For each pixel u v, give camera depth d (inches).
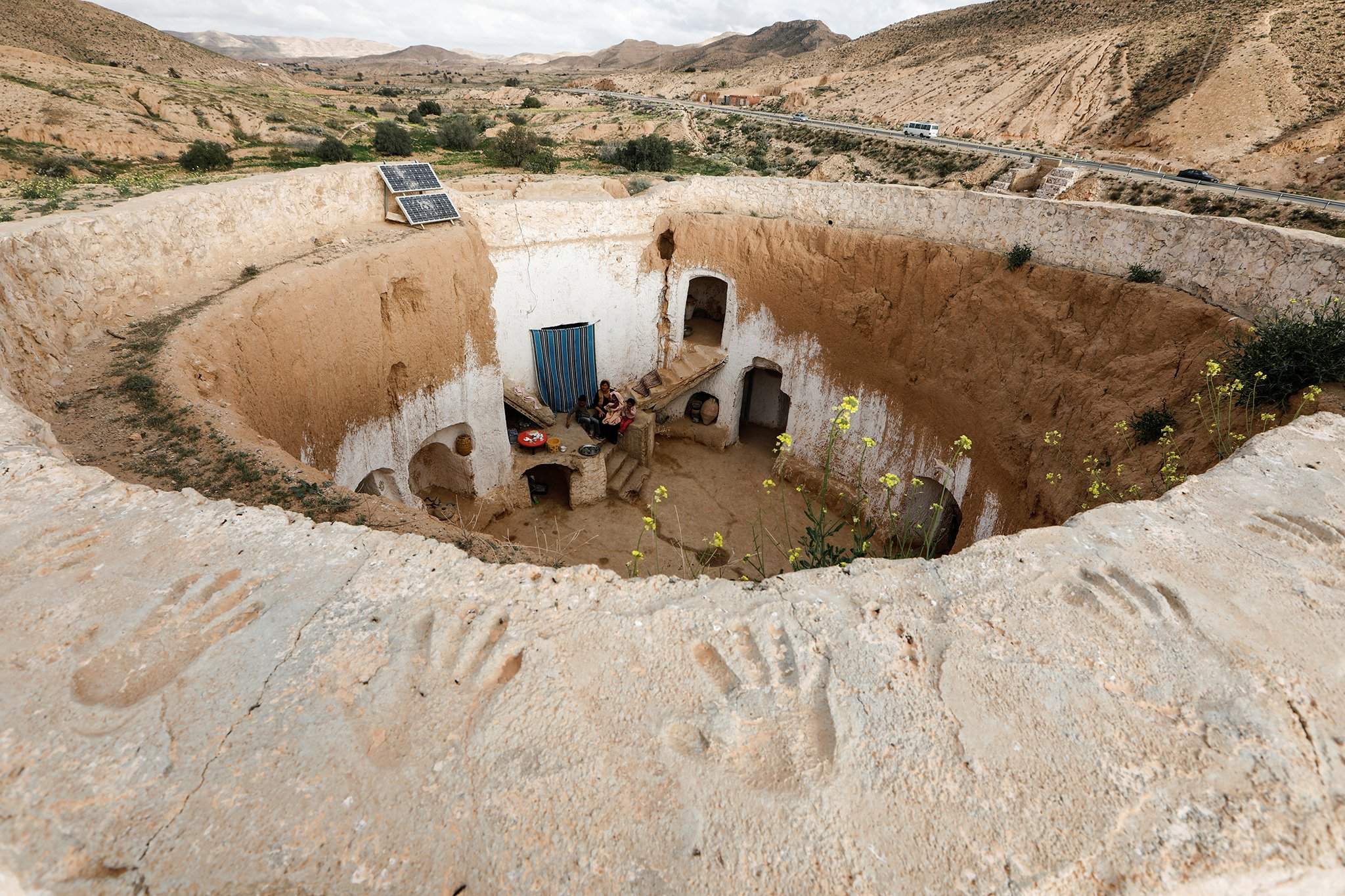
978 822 123.5
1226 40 2064.5
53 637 148.8
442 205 686.5
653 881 116.1
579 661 154.3
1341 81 1732.3
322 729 135.9
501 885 115.3
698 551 721.6
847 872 117.0
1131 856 119.0
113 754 128.1
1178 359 463.5
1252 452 229.8
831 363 785.6
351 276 572.1
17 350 349.1
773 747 137.6
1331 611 166.7
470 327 706.8
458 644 157.1
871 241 729.0
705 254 830.5
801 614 166.9
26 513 181.8
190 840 117.0
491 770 131.2
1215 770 132.0
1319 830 123.4
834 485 805.9
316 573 172.7
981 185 1424.7
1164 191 1161.4
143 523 183.5
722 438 903.1
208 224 516.7
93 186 592.1
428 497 760.3
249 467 336.8
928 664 153.5
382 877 115.0
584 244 792.9
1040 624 163.0
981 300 644.7
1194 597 169.2
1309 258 422.6
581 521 770.8
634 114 2488.9
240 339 463.8
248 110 1836.9
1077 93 2250.2
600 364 861.8
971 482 645.3
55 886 109.9
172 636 152.6
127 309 452.1
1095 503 430.9
